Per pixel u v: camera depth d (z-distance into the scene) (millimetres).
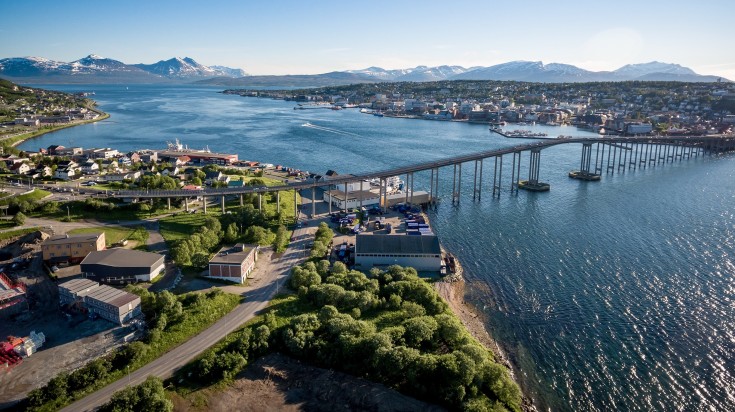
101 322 108250
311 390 90938
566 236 182750
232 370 94250
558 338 114438
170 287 126062
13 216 171750
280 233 162750
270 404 87125
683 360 106312
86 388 87812
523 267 153625
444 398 88938
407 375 92750
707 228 191250
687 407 92812
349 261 150750
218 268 130250
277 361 98438
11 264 137875
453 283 141125
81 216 176625
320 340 101625
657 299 132375
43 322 108750
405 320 111625
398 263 147500
